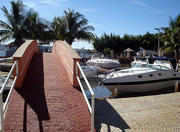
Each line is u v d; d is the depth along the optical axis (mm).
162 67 12664
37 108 4195
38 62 8305
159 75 11273
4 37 23703
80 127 3830
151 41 49781
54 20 26562
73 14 26797
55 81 5742
